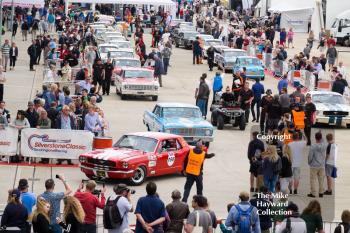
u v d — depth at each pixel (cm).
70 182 3331
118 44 7794
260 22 11269
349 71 7638
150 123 4262
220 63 7388
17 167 3541
